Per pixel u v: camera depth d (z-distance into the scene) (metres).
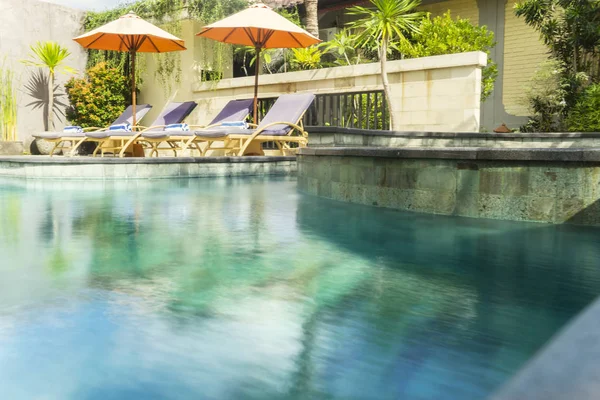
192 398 1.02
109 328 1.40
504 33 13.09
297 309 1.57
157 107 12.35
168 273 1.99
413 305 1.61
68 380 1.10
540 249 2.36
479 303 1.62
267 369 1.15
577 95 10.24
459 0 13.73
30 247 2.46
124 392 1.05
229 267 2.09
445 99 8.02
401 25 8.74
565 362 0.45
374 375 1.12
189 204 3.99
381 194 3.72
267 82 10.18
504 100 13.19
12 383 1.08
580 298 1.67
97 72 11.89
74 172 6.03
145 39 9.88
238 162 6.70
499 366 1.17
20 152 10.77
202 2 11.14
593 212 2.85
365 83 8.92
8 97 11.15
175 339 1.33
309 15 11.23
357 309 1.57
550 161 2.91
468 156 3.17
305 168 4.87
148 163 6.14
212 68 11.95
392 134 7.14
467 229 2.84
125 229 2.94
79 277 1.93
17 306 1.58
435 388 1.06
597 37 10.22
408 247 2.44
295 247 2.46
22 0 11.35
